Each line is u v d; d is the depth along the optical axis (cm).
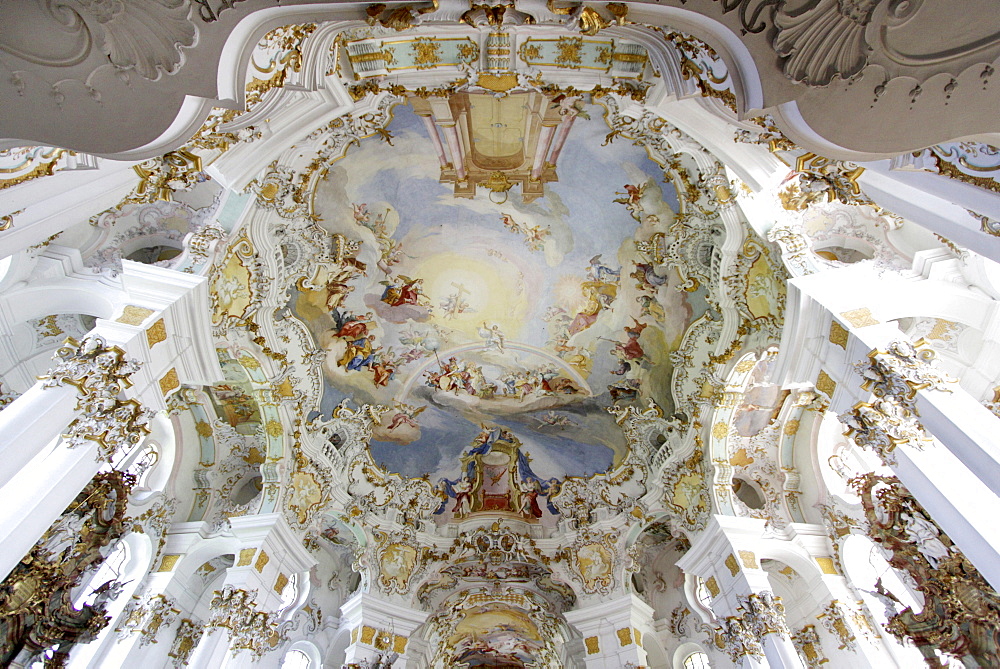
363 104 1134
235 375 1509
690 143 1159
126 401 945
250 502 1609
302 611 1806
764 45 489
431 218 1555
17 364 1298
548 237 1589
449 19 591
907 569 1048
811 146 561
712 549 1557
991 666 940
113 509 931
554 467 1995
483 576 2064
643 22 546
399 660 1769
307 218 1392
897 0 436
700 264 1436
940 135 527
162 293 1078
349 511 1805
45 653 867
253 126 967
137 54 443
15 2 389
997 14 440
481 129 1296
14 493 793
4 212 661
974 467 818
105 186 830
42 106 437
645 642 1850
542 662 2488
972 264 1095
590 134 1307
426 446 1964
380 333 1734
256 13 529
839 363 1030
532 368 1845
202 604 1614
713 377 1531
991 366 1251
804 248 1138
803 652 1524
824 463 1625
